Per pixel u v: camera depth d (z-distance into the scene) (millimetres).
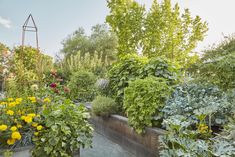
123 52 6133
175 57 6512
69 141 2127
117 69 4102
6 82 4621
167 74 3318
